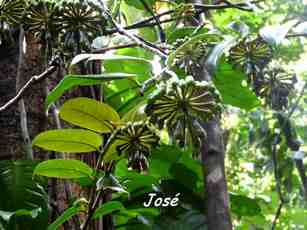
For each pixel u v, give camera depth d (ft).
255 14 9.92
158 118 3.22
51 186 6.05
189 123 3.21
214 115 3.22
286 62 6.22
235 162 14.03
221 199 4.49
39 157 6.29
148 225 6.93
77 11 4.09
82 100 3.73
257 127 9.95
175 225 6.68
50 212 5.94
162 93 3.18
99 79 3.87
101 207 5.12
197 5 5.98
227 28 5.04
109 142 3.45
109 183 3.85
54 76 6.74
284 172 9.36
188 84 3.17
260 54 4.25
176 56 4.09
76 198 5.84
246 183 14.55
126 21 7.91
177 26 5.96
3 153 6.59
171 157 7.36
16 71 6.93
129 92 7.66
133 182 6.79
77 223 5.46
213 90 3.21
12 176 5.62
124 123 3.46
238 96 7.52
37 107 6.70
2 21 4.81
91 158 6.22
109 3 6.59
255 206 7.77
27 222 5.46
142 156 3.44
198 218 6.74
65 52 4.26
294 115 9.05
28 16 4.25
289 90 4.48
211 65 4.00
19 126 6.69
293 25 4.64
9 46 6.97
